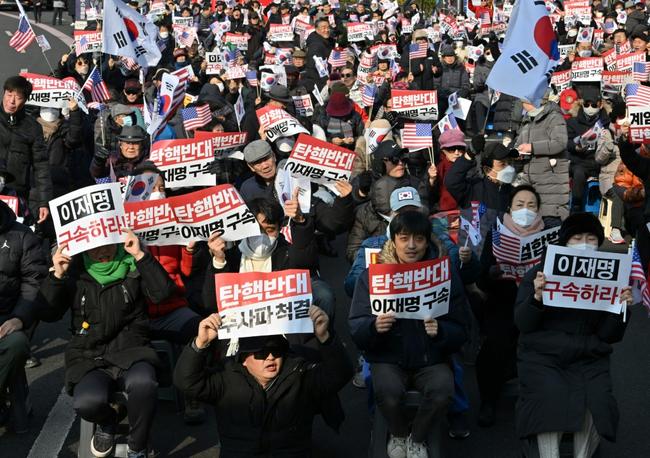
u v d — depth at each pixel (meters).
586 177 12.05
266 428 5.23
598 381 5.43
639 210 10.36
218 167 9.89
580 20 26.02
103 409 5.55
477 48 17.86
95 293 5.79
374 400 6.07
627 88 11.32
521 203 6.66
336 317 9.09
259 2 33.03
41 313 5.86
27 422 6.68
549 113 9.62
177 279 6.55
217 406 5.26
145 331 5.93
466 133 16.83
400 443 5.65
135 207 6.13
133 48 12.03
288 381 5.21
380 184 7.49
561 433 5.42
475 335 7.78
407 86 14.97
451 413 6.43
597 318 5.53
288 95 11.04
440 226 7.36
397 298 5.52
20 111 9.16
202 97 11.79
